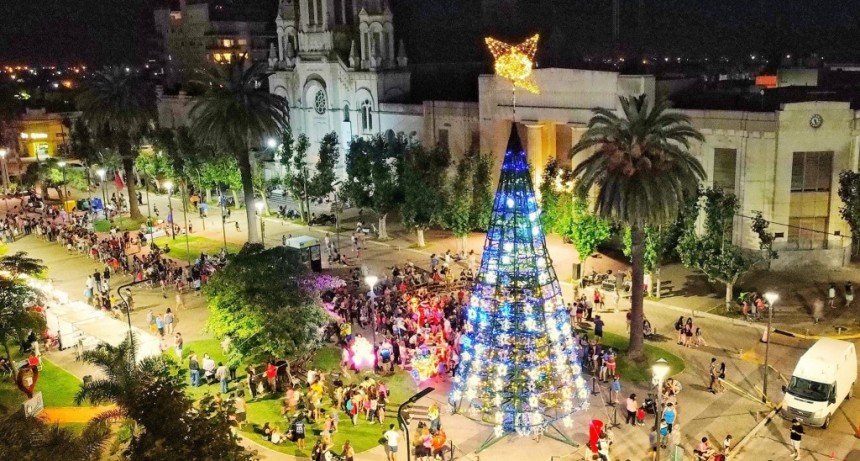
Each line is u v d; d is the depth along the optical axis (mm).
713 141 54844
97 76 79750
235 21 154375
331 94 88250
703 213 54844
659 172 38938
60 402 39750
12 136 113312
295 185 76250
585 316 47406
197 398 38750
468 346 34938
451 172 74562
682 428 34562
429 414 34250
